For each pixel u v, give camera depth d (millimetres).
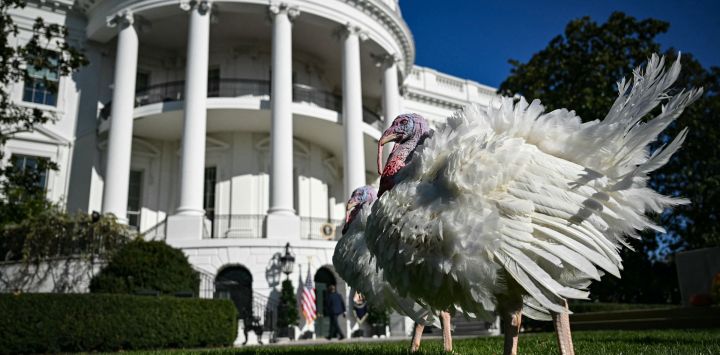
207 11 22141
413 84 33188
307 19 23750
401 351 5934
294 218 20188
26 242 16172
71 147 23328
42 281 16219
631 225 3264
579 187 3170
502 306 3377
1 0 13008
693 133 20750
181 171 20172
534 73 19969
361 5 24906
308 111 23172
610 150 3229
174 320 12570
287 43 22344
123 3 22812
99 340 11578
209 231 22938
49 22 23938
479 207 3219
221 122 23812
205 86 21297
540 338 8648
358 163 22859
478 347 6656
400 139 4461
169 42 25812
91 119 24094
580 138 3268
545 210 3148
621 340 7629
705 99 21141
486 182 3223
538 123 3432
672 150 2949
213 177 24328
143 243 15414
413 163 3766
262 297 18547
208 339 13039
